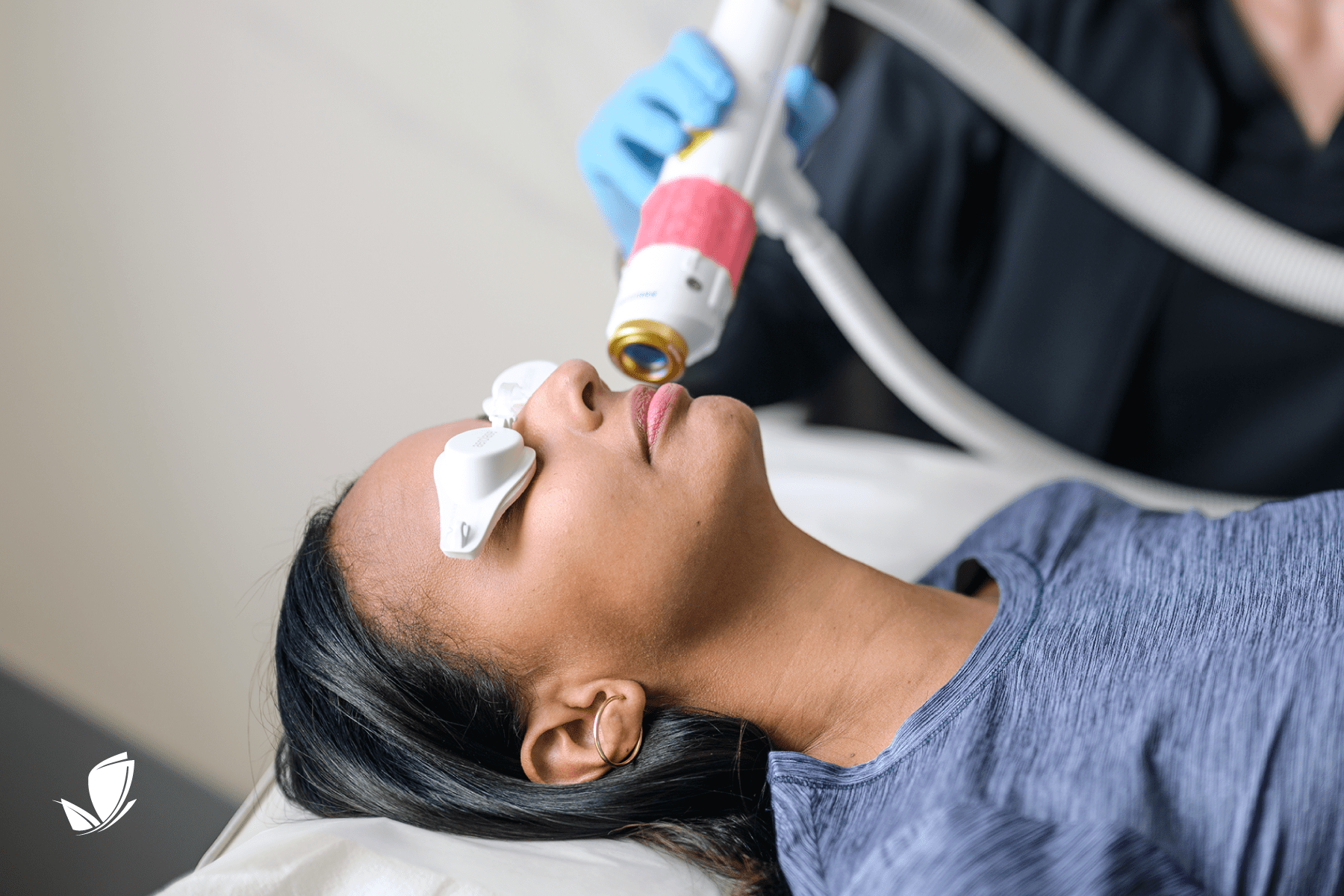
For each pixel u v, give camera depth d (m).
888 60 1.36
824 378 1.46
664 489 0.75
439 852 0.78
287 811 0.89
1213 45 1.23
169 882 1.48
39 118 1.44
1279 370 1.33
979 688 0.75
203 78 1.45
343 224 1.53
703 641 0.79
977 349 1.40
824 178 1.40
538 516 0.75
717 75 0.87
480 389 1.63
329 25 1.45
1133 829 0.61
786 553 0.81
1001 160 1.35
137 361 1.54
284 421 1.59
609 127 0.97
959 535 1.25
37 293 1.50
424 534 0.77
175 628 1.62
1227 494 1.40
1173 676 0.71
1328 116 1.21
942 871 0.61
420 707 0.78
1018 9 1.28
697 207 0.83
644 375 0.83
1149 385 1.38
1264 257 1.18
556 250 1.58
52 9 1.40
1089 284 1.33
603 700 0.79
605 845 0.80
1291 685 0.67
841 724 0.80
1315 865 0.62
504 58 1.50
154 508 1.59
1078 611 0.80
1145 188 1.18
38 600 1.61
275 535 1.60
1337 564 0.77
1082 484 1.07
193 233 1.51
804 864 0.70
